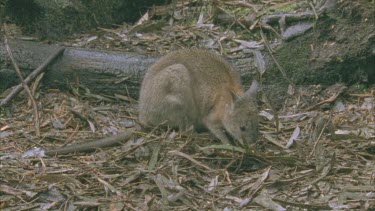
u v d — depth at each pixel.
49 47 12.94
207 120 11.39
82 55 12.82
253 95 11.08
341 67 12.86
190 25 14.26
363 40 12.81
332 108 12.51
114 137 10.90
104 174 10.01
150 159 10.23
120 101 12.67
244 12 14.16
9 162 10.34
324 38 13.03
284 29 13.36
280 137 11.41
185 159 10.30
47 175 9.72
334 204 9.23
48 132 11.48
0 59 12.59
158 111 11.45
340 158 10.53
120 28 14.44
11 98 12.13
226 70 11.67
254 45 13.30
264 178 9.80
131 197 9.47
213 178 9.88
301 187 9.70
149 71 11.77
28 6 13.84
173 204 9.23
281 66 12.88
